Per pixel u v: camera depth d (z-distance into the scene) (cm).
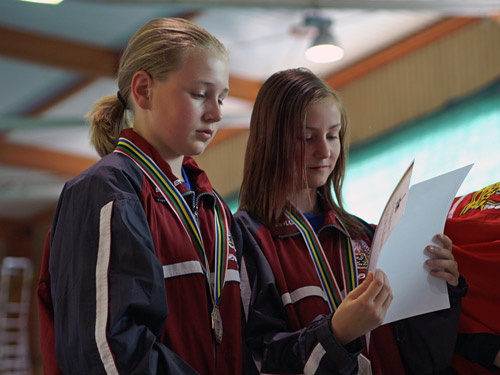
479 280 190
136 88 160
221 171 1309
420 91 1021
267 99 202
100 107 180
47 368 146
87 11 847
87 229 137
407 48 1041
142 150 161
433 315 182
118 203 138
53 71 973
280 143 196
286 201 198
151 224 152
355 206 1079
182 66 155
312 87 198
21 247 1781
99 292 129
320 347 153
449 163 964
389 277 161
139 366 124
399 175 1027
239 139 1284
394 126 1047
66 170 1352
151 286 131
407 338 186
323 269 189
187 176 181
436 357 181
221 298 165
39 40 895
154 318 132
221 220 177
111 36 914
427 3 750
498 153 904
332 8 729
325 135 196
